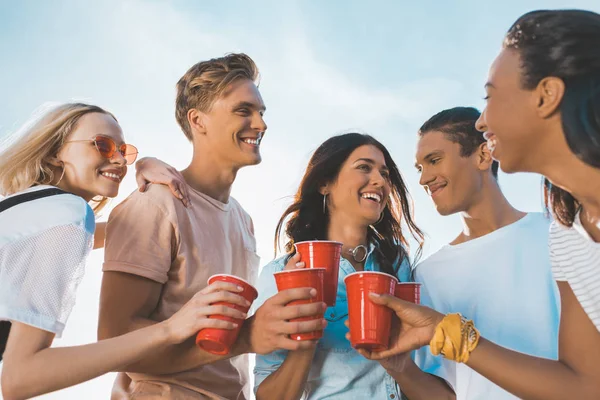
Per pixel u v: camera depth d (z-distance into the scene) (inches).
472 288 125.7
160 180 110.6
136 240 106.0
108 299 104.0
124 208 109.7
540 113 75.4
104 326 102.5
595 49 73.0
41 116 103.4
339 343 111.7
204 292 88.9
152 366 100.7
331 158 123.6
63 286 89.1
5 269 88.0
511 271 123.8
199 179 120.6
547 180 86.0
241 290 88.2
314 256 95.6
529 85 75.5
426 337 85.8
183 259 109.4
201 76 121.1
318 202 126.2
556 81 73.8
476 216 133.0
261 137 123.3
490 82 79.2
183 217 111.1
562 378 79.0
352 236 123.6
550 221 126.0
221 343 87.0
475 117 133.3
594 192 75.7
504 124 77.5
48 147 101.9
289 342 89.7
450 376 118.9
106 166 104.7
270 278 117.3
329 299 95.0
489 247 127.6
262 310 91.9
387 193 124.1
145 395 102.7
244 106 119.8
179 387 104.0
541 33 75.4
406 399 114.1
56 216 91.7
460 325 81.7
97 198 119.0
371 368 111.2
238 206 129.9
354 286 89.4
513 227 127.9
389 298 87.1
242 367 116.2
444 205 133.6
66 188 103.6
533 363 80.1
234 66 123.3
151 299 106.2
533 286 121.4
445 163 131.6
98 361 86.6
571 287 81.4
